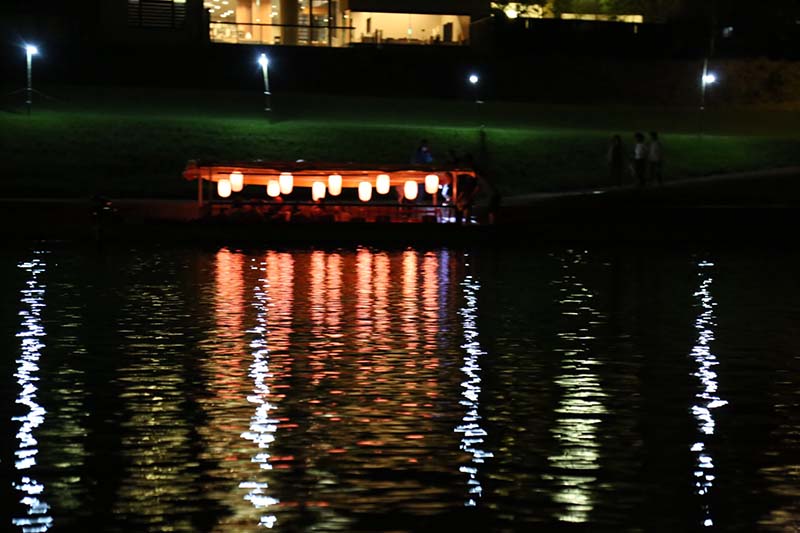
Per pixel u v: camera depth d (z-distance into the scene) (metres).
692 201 71.44
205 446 25.19
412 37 122.38
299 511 21.52
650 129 95.75
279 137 84.19
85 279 49.59
